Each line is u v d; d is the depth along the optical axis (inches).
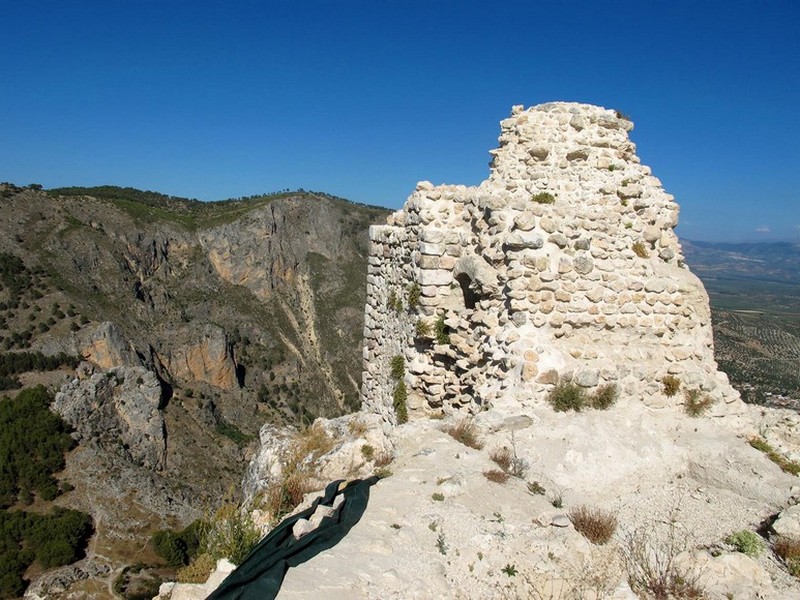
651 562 293.6
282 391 5260.8
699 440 418.6
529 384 439.2
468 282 519.2
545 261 456.8
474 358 503.8
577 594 259.9
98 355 3973.9
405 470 352.5
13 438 3085.6
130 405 3735.2
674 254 535.8
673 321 481.1
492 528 291.9
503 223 478.3
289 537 281.4
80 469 3083.2
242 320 5620.1
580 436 403.2
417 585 244.4
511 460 375.6
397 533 278.1
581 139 550.6
